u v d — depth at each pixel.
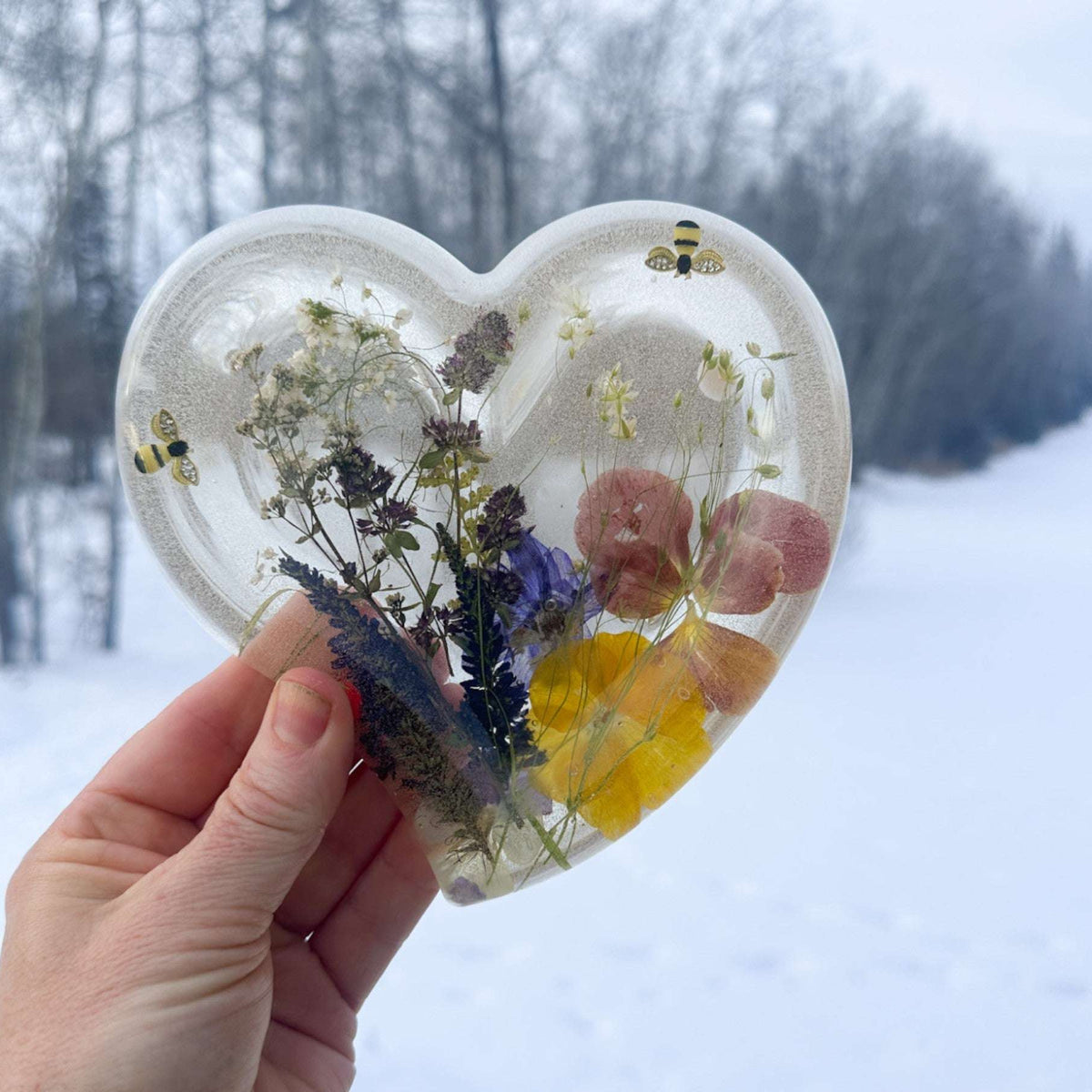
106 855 0.27
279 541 0.25
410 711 0.25
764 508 0.25
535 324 0.25
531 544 0.25
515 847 0.26
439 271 0.25
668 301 0.25
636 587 0.25
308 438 0.24
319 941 0.32
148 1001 0.24
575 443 0.25
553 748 0.25
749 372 0.25
